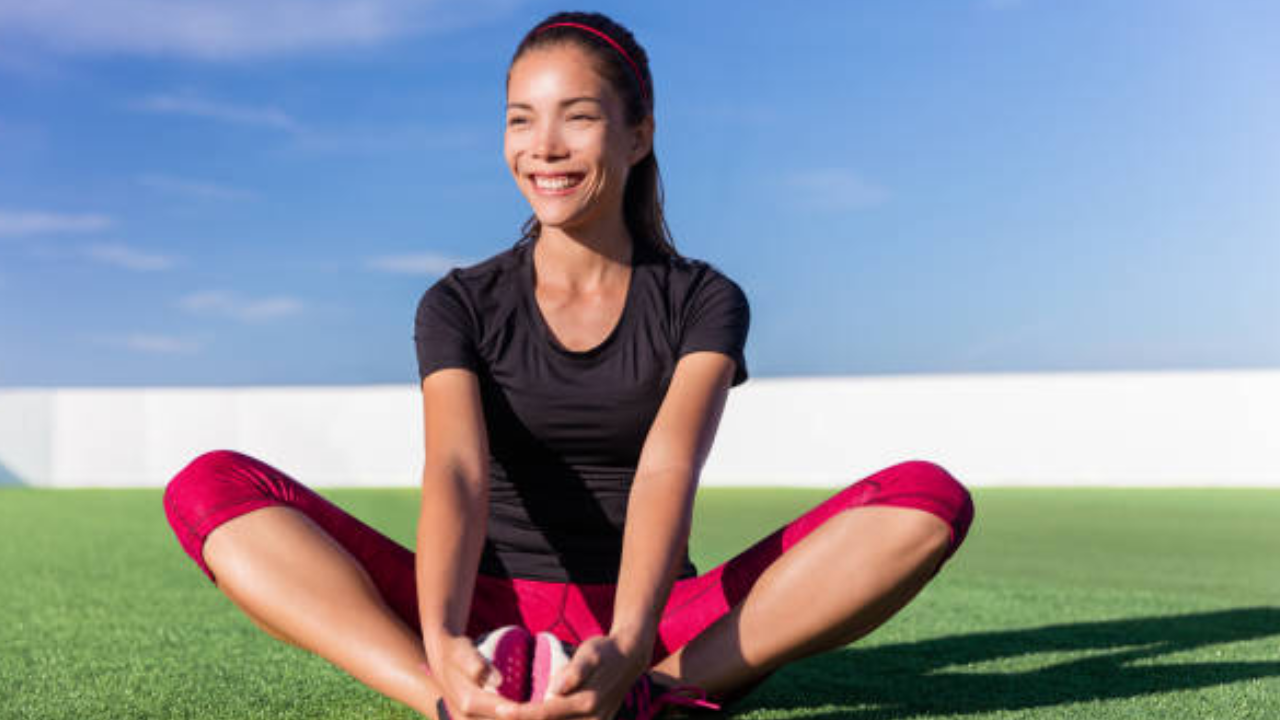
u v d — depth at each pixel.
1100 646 2.59
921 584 1.66
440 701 1.45
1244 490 8.48
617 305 1.78
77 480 10.17
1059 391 9.26
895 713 1.87
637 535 1.52
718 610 1.77
